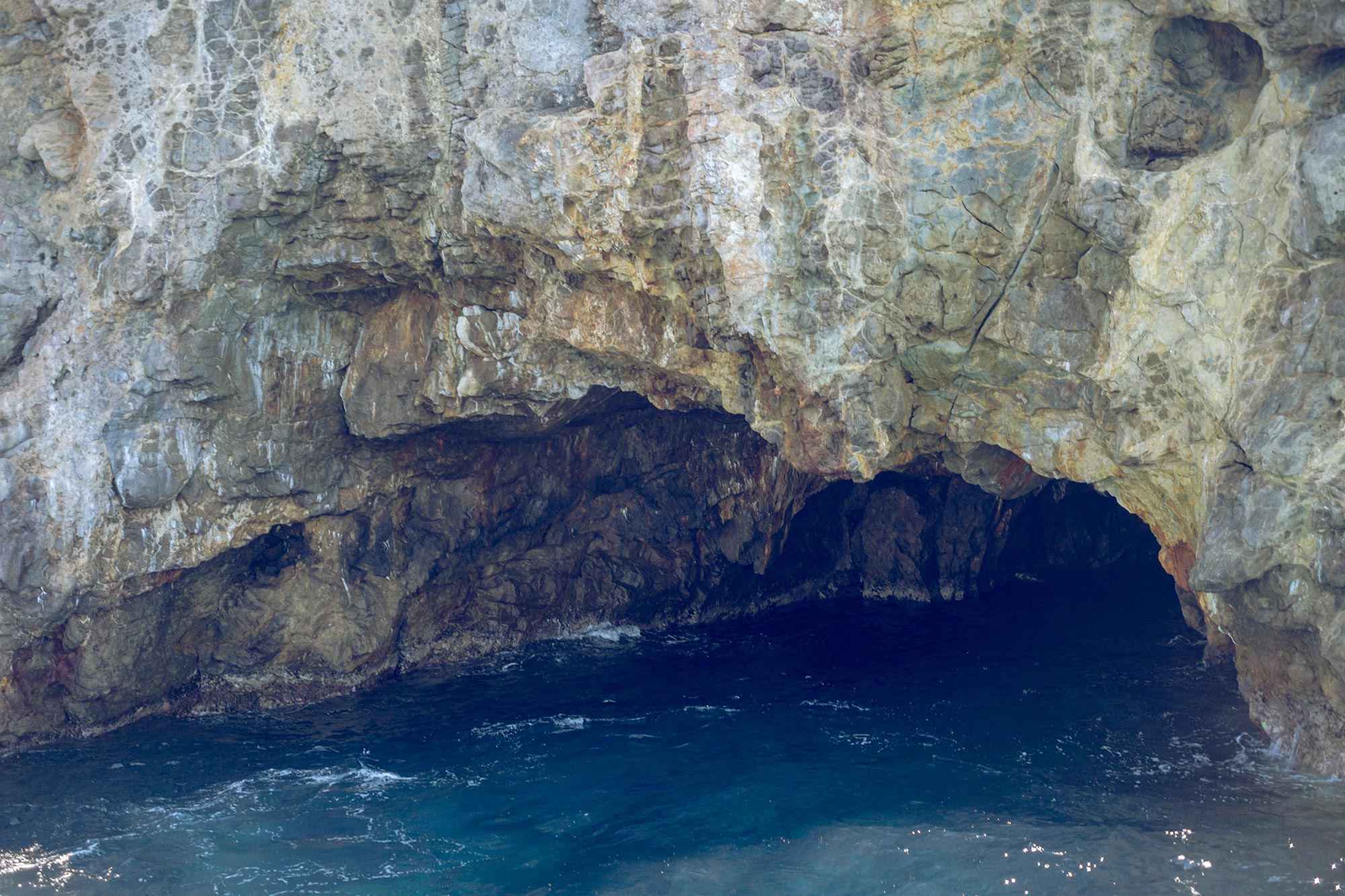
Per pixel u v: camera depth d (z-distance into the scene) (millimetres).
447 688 21672
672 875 14156
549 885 14094
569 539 24828
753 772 17078
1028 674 20953
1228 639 19344
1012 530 27781
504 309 19188
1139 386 16188
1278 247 14602
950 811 15453
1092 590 27250
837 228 16125
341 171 18234
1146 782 15945
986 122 16094
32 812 16531
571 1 16859
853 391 16891
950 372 17344
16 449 18469
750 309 16469
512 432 21641
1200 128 15281
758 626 25391
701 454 25359
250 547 21047
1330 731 15719
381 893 14055
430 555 22625
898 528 27375
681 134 16109
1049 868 13797
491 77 17375
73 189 18312
